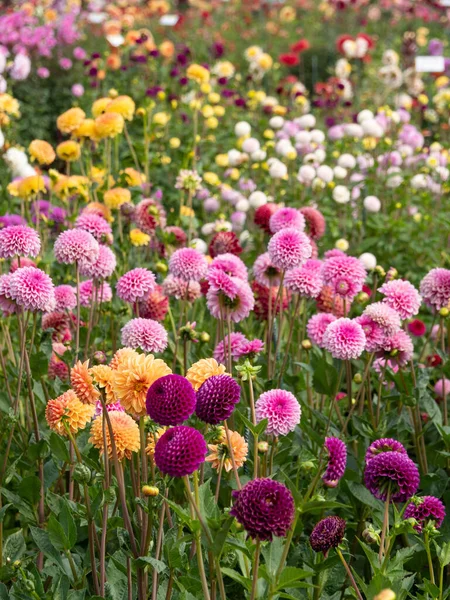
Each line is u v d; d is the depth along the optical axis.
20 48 7.21
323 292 2.97
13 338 3.33
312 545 2.04
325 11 13.45
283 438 2.57
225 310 2.55
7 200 4.24
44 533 2.19
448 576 2.46
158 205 3.67
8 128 4.41
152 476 2.16
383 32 12.70
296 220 2.89
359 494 2.47
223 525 1.88
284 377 2.78
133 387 2.03
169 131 5.93
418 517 2.21
